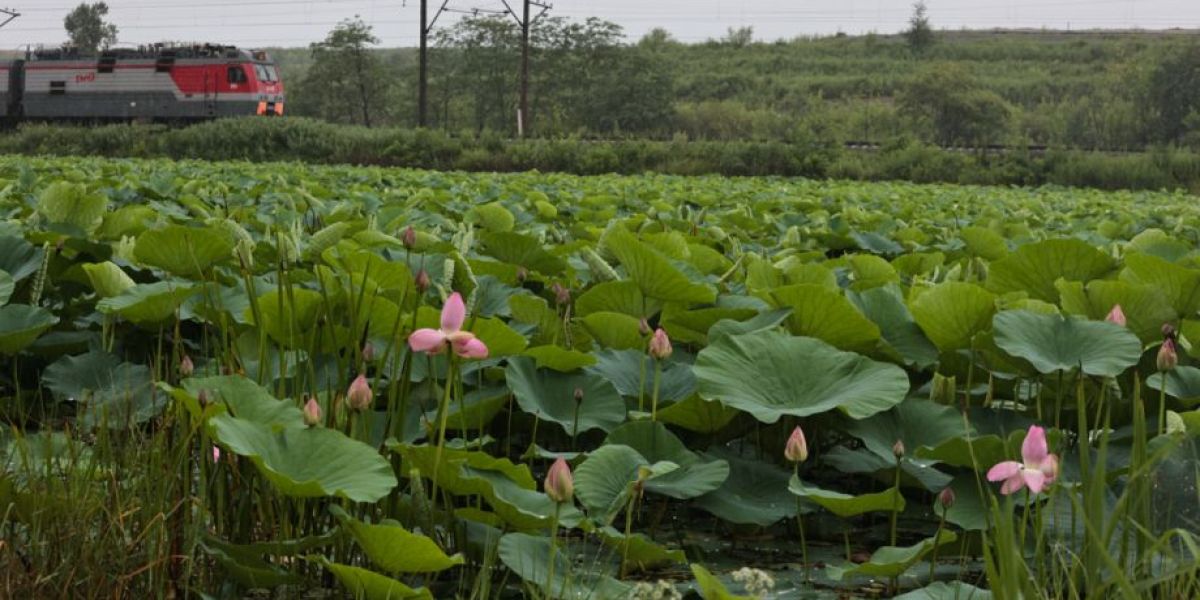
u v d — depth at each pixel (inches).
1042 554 121.5
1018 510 140.9
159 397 172.6
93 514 133.6
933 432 161.8
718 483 142.7
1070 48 4242.1
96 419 159.8
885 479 158.6
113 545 130.5
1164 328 169.6
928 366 191.6
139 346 209.2
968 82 2677.2
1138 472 115.7
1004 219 519.5
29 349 199.0
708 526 162.6
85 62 1967.3
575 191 686.5
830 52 4436.5
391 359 172.6
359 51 3459.6
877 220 462.6
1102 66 3828.7
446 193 513.3
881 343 181.9
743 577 124.5
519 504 130.0
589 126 3250.5
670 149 1715.1
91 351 189.0
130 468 140.3
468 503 147.6
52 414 191.9
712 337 177.2
